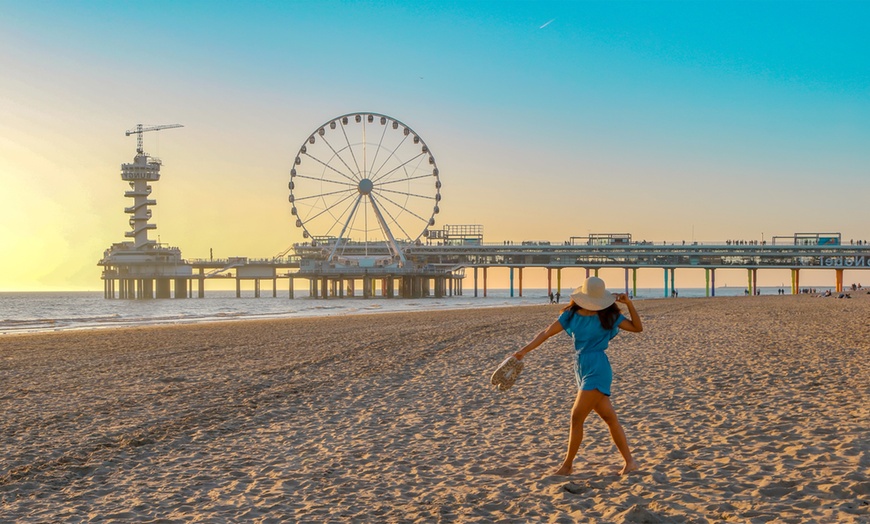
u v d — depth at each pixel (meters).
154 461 8.85
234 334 32.28
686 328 28.98
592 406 7.10
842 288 139.75
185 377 16.86
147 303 133.38
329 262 143.00
